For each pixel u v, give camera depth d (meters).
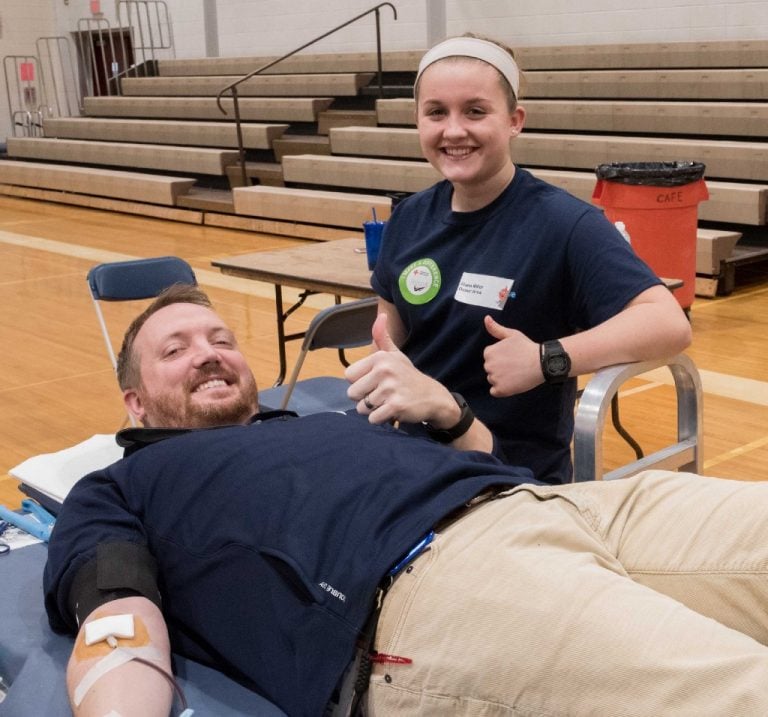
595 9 9.50
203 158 11.11
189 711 1.66
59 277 8.12
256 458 1.85
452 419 2.09
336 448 1.85
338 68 11.62
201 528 1.83
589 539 1.73
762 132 7.40
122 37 14.77
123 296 3.92
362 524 1.70
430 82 2.29
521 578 1.58
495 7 10.35
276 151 10.90
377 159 9.64
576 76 8.93
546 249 2.27
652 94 8.46
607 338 2.14
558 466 2.42
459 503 1.73
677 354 2.25
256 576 1.74
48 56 16.92
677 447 2.59
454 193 2.41
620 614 1.49
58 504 2.51
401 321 2.57
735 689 1.37
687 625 1.47
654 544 1.78
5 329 6.55
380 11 11.54
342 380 3.69
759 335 5.65
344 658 1.62
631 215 5.48
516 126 2.38
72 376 5.52
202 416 2.22
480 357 2.36
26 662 1.87
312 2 12.39
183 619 1.87
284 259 4.39
